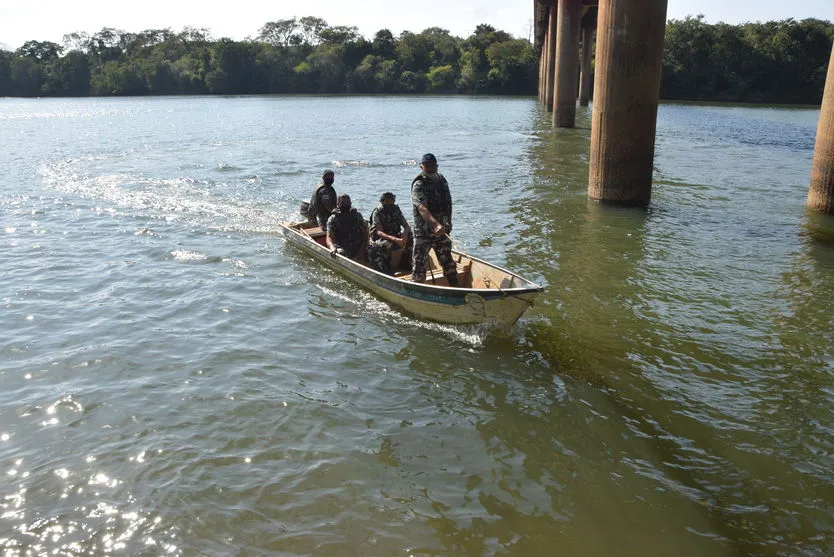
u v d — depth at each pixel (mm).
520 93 88062
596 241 10742
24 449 5062
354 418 5516
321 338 7090
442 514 4359
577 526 4234
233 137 29078
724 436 5199
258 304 8055
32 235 11383
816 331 7094
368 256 8875
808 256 9836
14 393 5883
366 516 4340
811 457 4918
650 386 5984
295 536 4160
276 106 59844
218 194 15164
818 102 70438
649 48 12555
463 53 95438
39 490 4594
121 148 24516
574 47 31406
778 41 71438
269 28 106188
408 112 48906
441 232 7262
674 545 4059
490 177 17266
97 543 4109
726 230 11422
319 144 25906
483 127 34094
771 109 55625
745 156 21750
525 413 5566
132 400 5766
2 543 4098
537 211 13023
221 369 6348
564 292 8344
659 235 11117
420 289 7367
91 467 4840
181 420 5457
